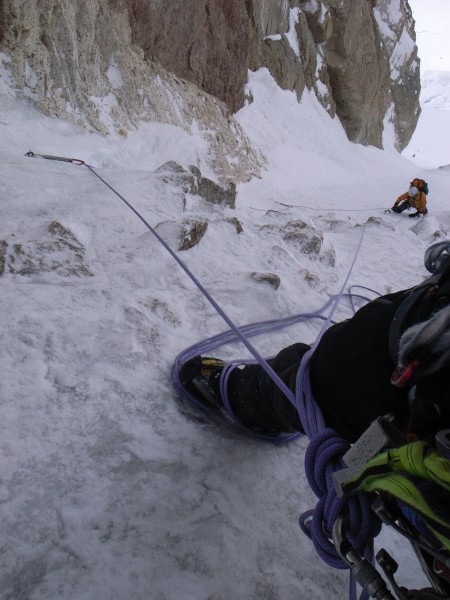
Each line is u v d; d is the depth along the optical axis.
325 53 17.84
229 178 10.70
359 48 18.45
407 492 0.89
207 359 2.01
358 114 19.20
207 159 10.34
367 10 18.52
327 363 1.32
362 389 1.22
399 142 23.84
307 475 1.22
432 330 0.98
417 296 1.15
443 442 0.89
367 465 0.98
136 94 9.10
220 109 12.24
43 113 7.17
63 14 7.23
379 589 0.97
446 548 0.87
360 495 1.08
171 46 10.88
